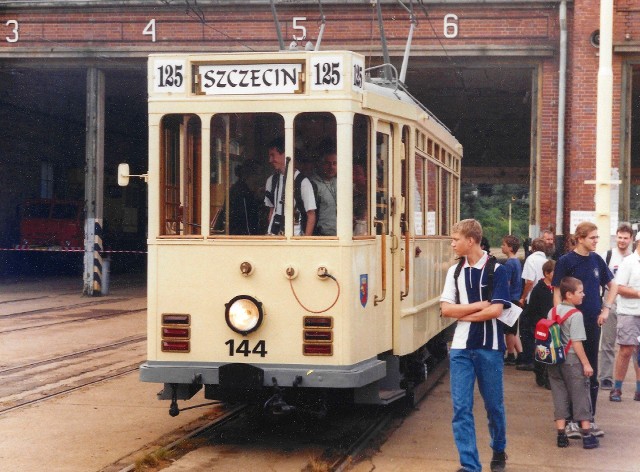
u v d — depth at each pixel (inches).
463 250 251.9
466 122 1305.4
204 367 276.1
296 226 277.1
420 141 350.6
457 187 495.8
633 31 707.4
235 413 346.9
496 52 752.3
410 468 264.2
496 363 249.9
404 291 325.4
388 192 312.2
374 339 295.7
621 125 721.6
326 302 273.9
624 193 726.5
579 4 724.0
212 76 282.0
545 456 281.7
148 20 803.4
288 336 275.1
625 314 370.0
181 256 281.1
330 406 360.2
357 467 265.4
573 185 727.1
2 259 1181.7
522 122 1294.3
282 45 358.3
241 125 280.7
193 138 285.4
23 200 1208.2
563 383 296.5
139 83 998.4
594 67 722.8
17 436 305.4
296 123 279.0
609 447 294.7
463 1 753.6
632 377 436.8
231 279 278.4
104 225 1326.3
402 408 357.4
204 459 273.6
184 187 285.6
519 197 3036.4
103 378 419.5
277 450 286.2
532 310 443.8
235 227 280.5
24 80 1018.1
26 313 715.4
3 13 828.0
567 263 310.5
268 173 279.4
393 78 388.5
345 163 276.2
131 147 1417.3
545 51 747.4
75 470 260.5
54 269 1258.0
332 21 771.4
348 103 276.4
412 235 335.0
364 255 286.4
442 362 494.0
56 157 1284.4
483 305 246.8
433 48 758.5
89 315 703.1
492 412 254.5
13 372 434.6
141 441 298.5
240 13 783.7
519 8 751.1
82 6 812.0
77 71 913.5
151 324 282.0
